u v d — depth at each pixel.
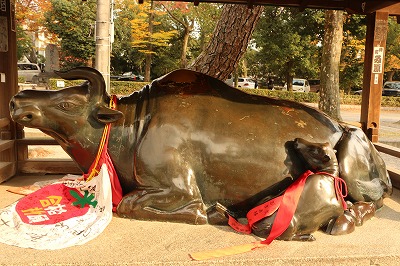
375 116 5.11
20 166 4.43
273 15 19.08
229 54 5.67
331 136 3.25
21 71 24.48
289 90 22.31
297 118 3.24
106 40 6.60
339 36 10.17
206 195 3.12
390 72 30.92
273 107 3.26
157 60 24.98
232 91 3.31
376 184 3.29
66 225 2.84
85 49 23.27
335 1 4.85
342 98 22.50
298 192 2.83
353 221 2.98
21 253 2.46
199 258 2.43
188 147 3.01
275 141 3.07
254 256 2.49
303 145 2.98
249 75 34.47
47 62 10.15
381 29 4.98
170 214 2.98
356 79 20.70
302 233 2.79
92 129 3.14
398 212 3.48
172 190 2.96
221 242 2.70
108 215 2.93
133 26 21.31
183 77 3.31
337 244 2.72
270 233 2.73
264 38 19.06
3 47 4.26
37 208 3.02
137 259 2.41
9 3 4.23
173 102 3.12
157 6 21.94
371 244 2.73
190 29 21.20
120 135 3.15
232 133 3.04
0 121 4.04
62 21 22.84
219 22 5.73
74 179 3.63
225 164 3.01
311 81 30.75
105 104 3.22
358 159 3.17
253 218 2.86
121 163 3.18
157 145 2.98
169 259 2.42
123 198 3.12
